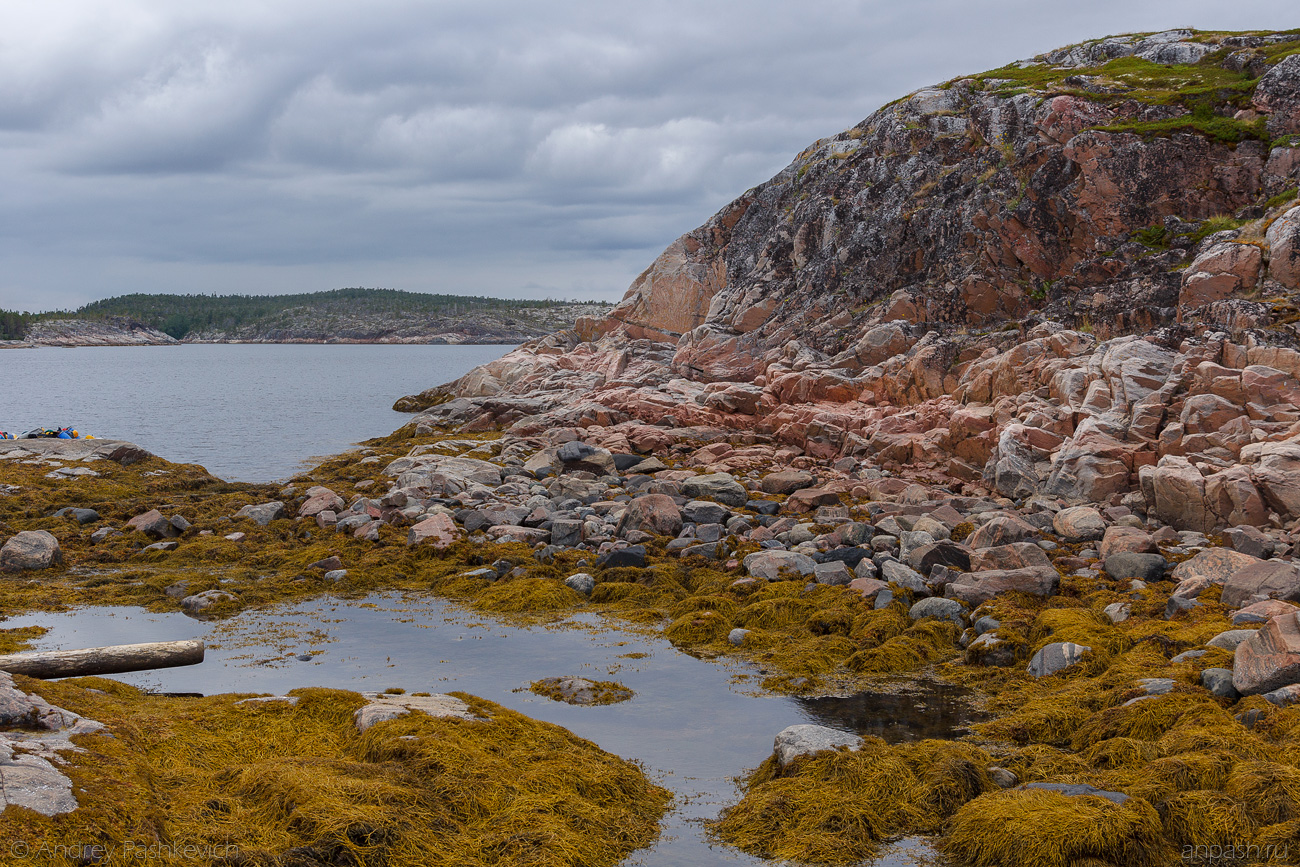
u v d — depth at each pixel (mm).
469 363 166375
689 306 56969
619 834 9008
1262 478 19516
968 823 8906
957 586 17062
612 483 28766
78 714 9758
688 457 32656
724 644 16125
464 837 8516
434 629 17000
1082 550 19453
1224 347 25250
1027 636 15086
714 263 57094
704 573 19703
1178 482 20375
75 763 8242
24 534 21625
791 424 33781
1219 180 35375
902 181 45000
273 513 25375
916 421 31547
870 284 43562
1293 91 35656
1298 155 33844
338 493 28594
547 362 57531
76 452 33031
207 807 8312
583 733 12023
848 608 16875
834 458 32062
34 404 71188
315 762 9430
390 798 8719
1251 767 9180
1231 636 12883
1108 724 11195
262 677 14078
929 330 38469
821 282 46156
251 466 37906
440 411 46062
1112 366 26297
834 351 40688
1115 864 8102
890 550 19828
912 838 9086
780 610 17062
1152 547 18625
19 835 6801
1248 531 18234
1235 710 10992
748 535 22031
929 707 13000
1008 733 11680
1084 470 23391
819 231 47969
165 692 13242
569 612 18234
